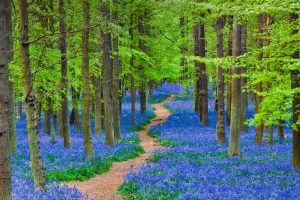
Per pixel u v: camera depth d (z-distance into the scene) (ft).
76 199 36.63
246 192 37.96
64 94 74.33
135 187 45.37
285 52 45.88
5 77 21.18
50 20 59.41
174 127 122.83
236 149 66.28
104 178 55.21
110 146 80.33
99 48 84.64
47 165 56.95
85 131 62.54
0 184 21.49
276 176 44.73
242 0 46.09
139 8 93.15
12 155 62.39
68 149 73.05
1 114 21.29
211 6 46.83
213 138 94.73
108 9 70.79
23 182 42.32
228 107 118.52
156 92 269.85
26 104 35.94
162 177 48.14
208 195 37.04
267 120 47.75
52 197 35.24
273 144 82.38
